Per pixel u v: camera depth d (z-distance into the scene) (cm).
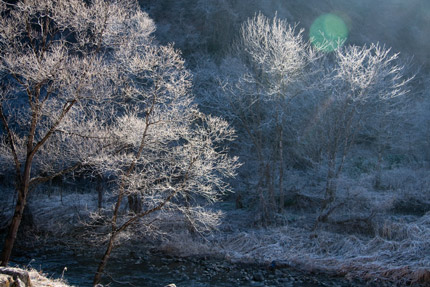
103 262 840
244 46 1758
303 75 1489
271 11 2662
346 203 1377
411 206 1470
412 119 1912
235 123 1811
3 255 756
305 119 1680
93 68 811
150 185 867
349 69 1351
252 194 1683
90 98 800
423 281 951
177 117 859
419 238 1155
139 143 841
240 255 1196
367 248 1166
